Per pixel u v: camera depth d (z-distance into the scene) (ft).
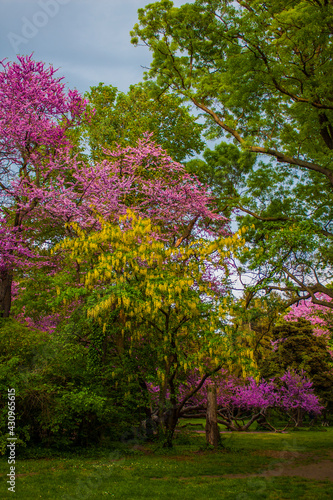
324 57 43.19
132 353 45.34
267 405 72.84
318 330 93.09
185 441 54.03
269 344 103.30
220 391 67.36
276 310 44.73
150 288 36.83
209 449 45.55
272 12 42.52
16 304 57.16
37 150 55.21
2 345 38.29
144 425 49.98
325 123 46.91
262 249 44.57
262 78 43.39
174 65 56.29
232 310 38.55
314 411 81.56
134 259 39.78
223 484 27.99
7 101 49.24
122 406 45.52
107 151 62.39
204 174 64.80
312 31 39.17
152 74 58.54
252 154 57.26
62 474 29.12
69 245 41.06
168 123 75.82
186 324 41.47
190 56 57.57
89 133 69.46
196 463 36.60
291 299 44.42
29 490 24.36
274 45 42.50
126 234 39.47
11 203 52.11
